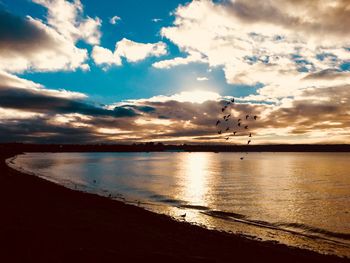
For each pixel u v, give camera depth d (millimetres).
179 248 16297
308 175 78562
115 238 16328
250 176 76250
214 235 20578
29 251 11781
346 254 19000
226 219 28547
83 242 14305
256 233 23594
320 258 17219
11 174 54344
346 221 28781
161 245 16375
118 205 29719
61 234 15234
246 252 17156
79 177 70438
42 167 105062
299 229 25656
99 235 16500
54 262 11039
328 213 32594
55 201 28422
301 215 31375
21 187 36688
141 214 26281
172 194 44938
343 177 72625
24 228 15031
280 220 28875
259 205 36938
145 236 18031
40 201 27547
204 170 98875
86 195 34656
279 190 50281
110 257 11664
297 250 18594
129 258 11641
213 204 37125
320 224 27438
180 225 23125
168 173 85188
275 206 36375
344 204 38125
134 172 87562
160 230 20688
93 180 62688
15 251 11695
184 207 34594
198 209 33500
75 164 127438
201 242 18406
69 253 11852
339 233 24312
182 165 131250
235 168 109875
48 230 15805
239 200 40406
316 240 22328
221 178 70875
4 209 21875
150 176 75125
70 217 21422
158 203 36969
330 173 85062
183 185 56406
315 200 41062
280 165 129125
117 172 86812
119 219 23000
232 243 18781
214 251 16734
